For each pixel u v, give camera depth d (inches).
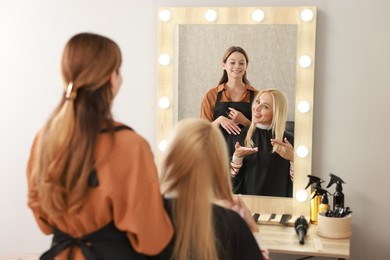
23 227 124.4
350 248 110.3
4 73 119.8
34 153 63.2
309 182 104.7
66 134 56.2
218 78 109.6
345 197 109.2
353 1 104.5
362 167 107.9
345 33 105.5
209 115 110.7
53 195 56.2
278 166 109.1
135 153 58.1
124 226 57.0
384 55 104.7
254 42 107.5
